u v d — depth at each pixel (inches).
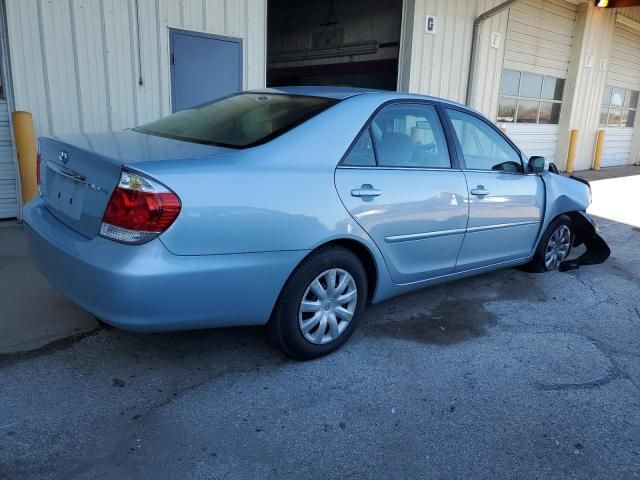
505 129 486.6
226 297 111.9
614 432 113.8
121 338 138.6
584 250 266.1
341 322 137.5
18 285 165.2
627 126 673.6
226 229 108.8
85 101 235.8
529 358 144.6
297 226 119.0
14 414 106.3
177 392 117.5
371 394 121.9
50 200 127.9
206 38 267.6
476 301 183.6
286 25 610.2
